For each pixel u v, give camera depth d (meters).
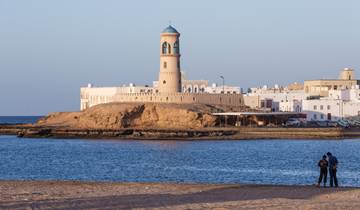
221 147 179.00
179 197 60.91
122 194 63.25
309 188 68.94
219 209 53.50
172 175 104.62
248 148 173.38
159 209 53.50
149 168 118.88
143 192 65.19
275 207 54.50
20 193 63.53
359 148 168.75
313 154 150.25
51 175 107.38
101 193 63.97
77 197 60.56
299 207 54.53
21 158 148.62
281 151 161.25
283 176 101.00
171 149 173.50
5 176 105.94
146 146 187.25
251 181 93.75
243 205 55.66
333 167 70.75
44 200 58.22
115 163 131.62
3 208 53.34
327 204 56.34
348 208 54.03
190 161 134.38
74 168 120.75
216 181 94.12
